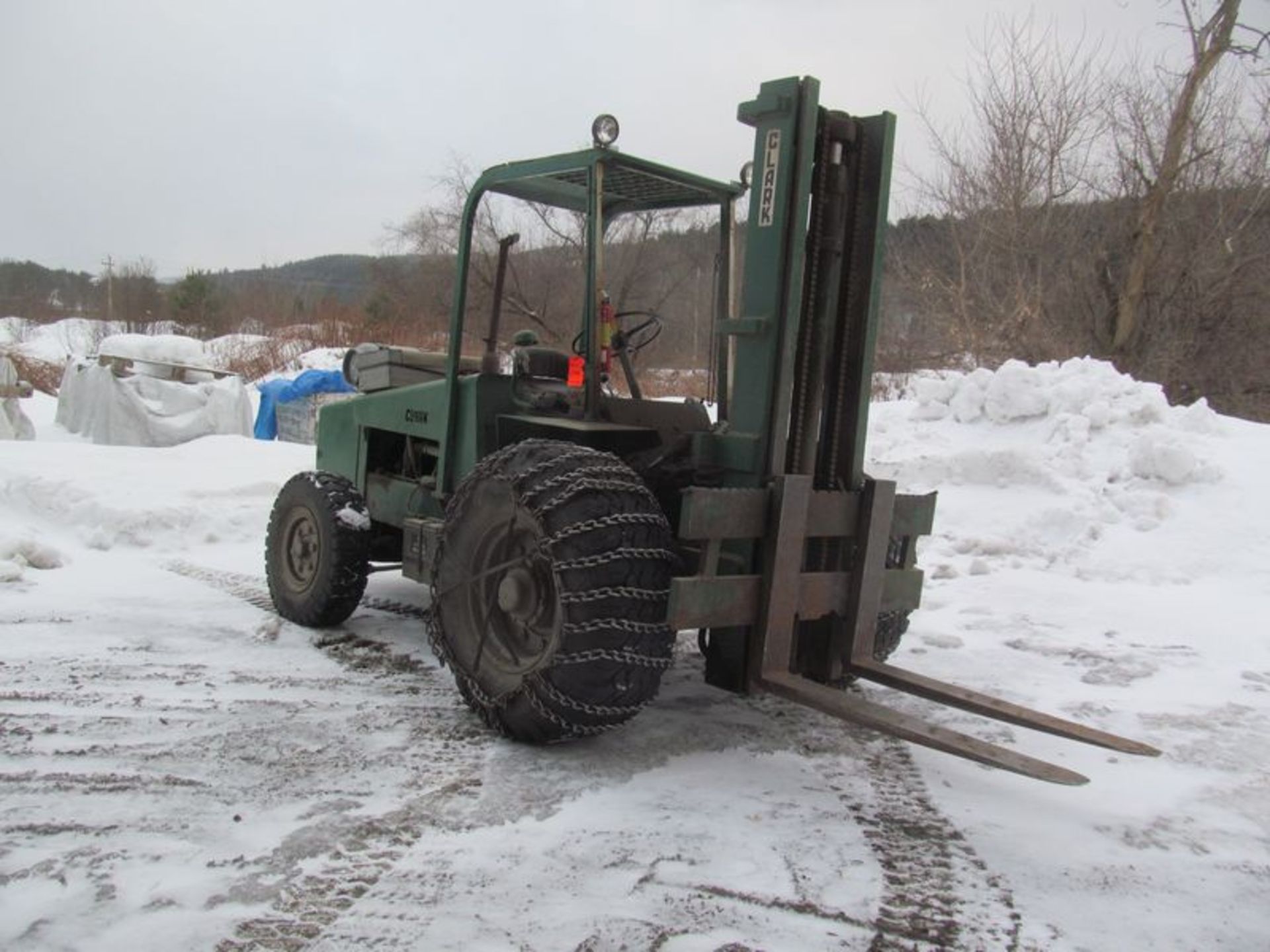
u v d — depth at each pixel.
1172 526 7.31
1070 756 3.95
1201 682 4.87
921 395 9.73
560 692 3.55
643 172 4.37
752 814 3.31
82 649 4.95
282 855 2.91
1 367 12.80
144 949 2.45
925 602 6.31
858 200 4.07
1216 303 14.12
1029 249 14.74
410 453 5.58
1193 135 14.16
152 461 9.50
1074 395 8.73
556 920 2.62
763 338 3.86
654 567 3.60
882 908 2.76
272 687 4.48
